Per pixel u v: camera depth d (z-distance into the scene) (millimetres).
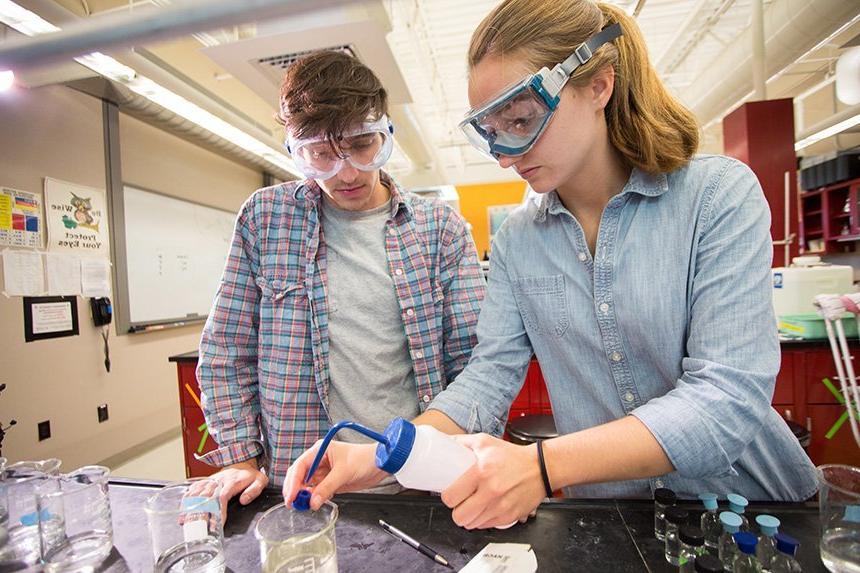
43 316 2826
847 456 1914
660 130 724
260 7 489
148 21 515
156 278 3752
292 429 1090
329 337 1128
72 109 3021
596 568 594
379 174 1224
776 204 2678
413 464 574
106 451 3215
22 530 703
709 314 664
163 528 628
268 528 618
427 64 3893
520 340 961
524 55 664
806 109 5176
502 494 568
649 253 764
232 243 1131
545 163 717
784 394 1956
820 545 585
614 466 590
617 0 2635
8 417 2637
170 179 3928
